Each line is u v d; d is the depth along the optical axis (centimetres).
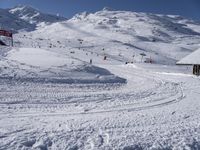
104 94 1844
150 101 1656
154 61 13612
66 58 3306
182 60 4825
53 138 820
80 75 2616
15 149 728
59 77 2400
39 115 1138
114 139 848
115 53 15462
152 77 3509
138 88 2316
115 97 1748
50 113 1191
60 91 1866
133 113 1271
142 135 910
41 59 3028
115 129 962
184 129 1017
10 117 1070
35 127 927
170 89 2322
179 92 2148
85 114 1207
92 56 9544
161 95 1938
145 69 5400
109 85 2409
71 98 1622
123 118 1138
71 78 2438
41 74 2373
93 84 2370
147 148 805
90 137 853
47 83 2166
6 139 788
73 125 977
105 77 2739
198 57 4688
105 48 16775
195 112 1351
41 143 778
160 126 1041
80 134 873
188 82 3012
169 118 1184
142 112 1307
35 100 1485
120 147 787
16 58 3000
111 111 1305
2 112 1152
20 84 1973
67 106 1388
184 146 842
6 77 2102
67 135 855
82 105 1437
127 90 2145
